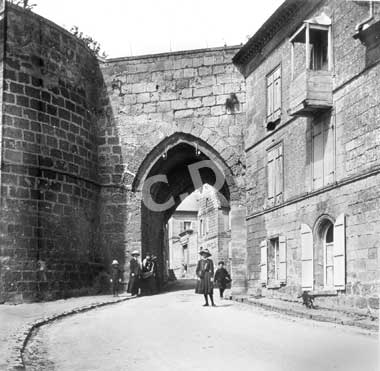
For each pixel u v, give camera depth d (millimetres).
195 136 24016
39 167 19953
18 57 19609
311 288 16016
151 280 23609
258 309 16438
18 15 19750
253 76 22625
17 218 18859
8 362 8258
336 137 15227
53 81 21141
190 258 56719
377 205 13219
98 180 24188
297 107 15852
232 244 23031
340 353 7852
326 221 15836
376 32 13570
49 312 15328
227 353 9133
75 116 22391
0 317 13891
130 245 23812
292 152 18266
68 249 21094
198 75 24344
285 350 8906
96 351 9789
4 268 18234
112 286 23266
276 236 19297
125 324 13188
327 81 15461
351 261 14086
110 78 24766
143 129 24391
